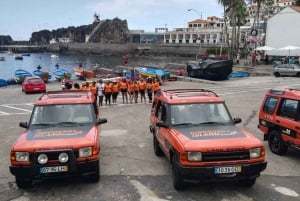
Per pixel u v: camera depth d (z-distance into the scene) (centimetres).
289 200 790
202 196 816
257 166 788
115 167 1044
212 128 889
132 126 1669
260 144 798
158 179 934
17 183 865
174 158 834
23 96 3144
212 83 3906
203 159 772
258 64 5847
